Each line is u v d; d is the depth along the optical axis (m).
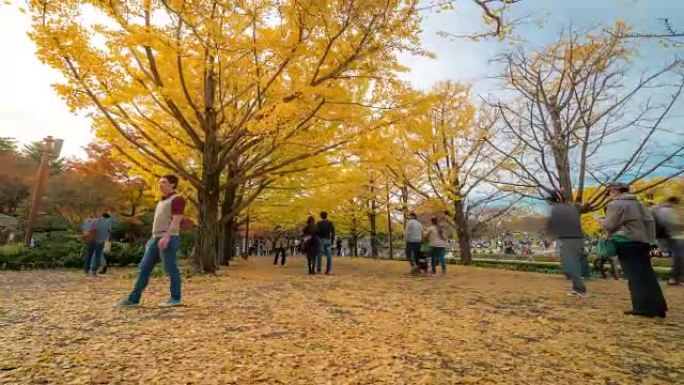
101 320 3.78
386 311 4.59
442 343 3.18
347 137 8.72
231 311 4.36
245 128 8.40
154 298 5.20
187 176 8.85
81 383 2.17
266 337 3.24
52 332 3.29
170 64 8.70
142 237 27.19
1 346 2.84
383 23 6.82
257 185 14.53
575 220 6.25
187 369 2.43
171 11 6.59
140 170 9.57
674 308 5.08
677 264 7.85
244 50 7.34
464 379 2.35
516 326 3.86
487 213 19.00
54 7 6.12
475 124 16.16
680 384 2.34
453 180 16.72
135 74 7.65
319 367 2.53
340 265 15.78
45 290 6.09
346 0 6.61
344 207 24.30
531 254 32.81
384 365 2.59
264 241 38.38
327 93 7.35
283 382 2.26
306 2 6.54
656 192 12.07
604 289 7.40
